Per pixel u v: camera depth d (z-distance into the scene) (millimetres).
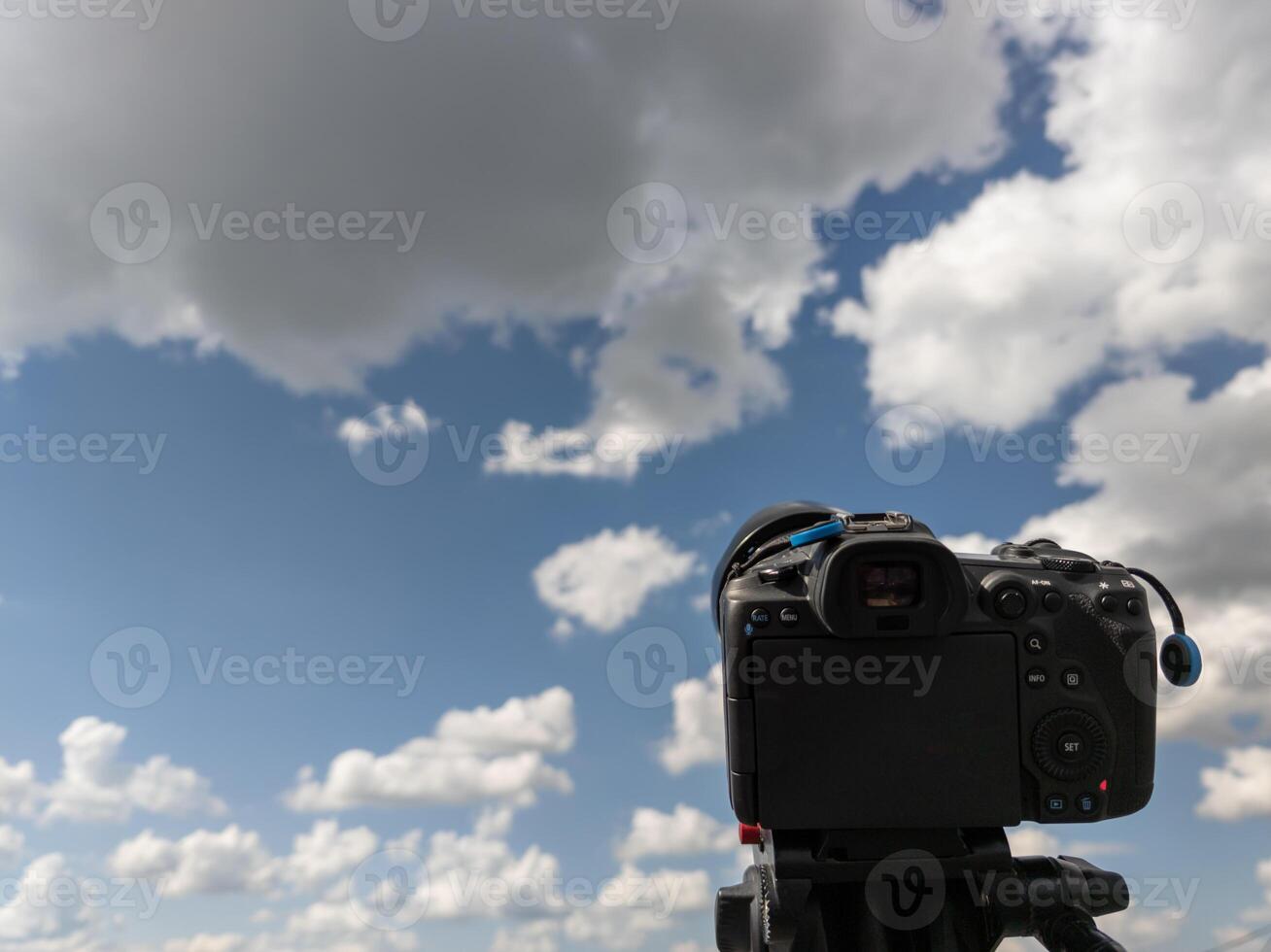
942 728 271
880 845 278
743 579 285
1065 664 275
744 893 334
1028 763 274
